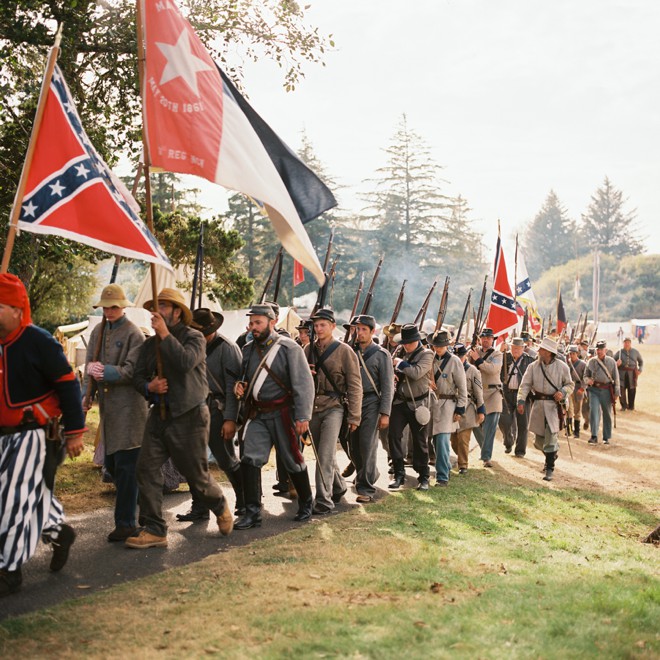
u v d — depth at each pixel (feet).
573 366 55.83
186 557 20.38
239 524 23.63
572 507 30.42
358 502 28.53
